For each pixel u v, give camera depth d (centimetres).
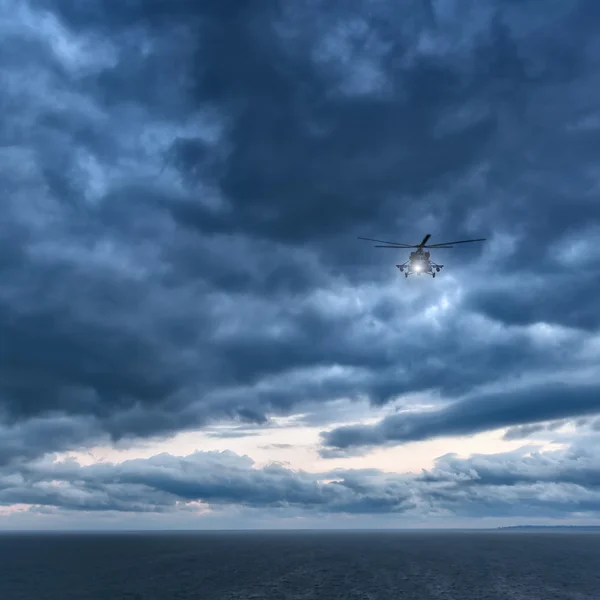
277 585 10594
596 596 9644
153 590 10012
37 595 9594
